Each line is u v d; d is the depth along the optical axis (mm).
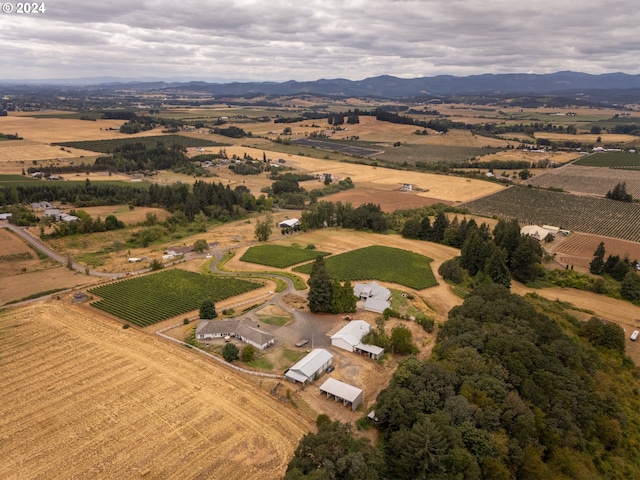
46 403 73688
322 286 110500
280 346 95125
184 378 81750
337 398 76938
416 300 122062
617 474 65250
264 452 64125
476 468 56594
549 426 65438
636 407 80812
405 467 58969
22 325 101875
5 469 60062
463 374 73000
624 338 100562
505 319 90875
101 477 59125
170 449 64125
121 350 91375
